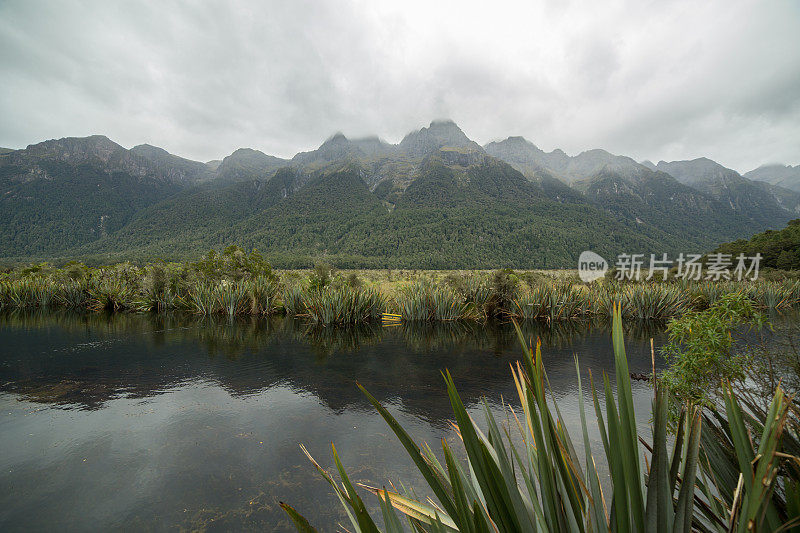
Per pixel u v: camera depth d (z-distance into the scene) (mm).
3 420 5277
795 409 1461
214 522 3221
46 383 6910
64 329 12539
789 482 1112
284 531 3098
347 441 4680
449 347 10383
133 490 3676
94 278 19578
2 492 3645
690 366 2408
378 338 11805
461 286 17547
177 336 11555
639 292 16547
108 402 5992
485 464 1040
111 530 3135
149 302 17594
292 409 5711
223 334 12039
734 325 2354
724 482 1561
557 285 17422
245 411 5645
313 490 3676
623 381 907
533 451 1434
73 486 3740
